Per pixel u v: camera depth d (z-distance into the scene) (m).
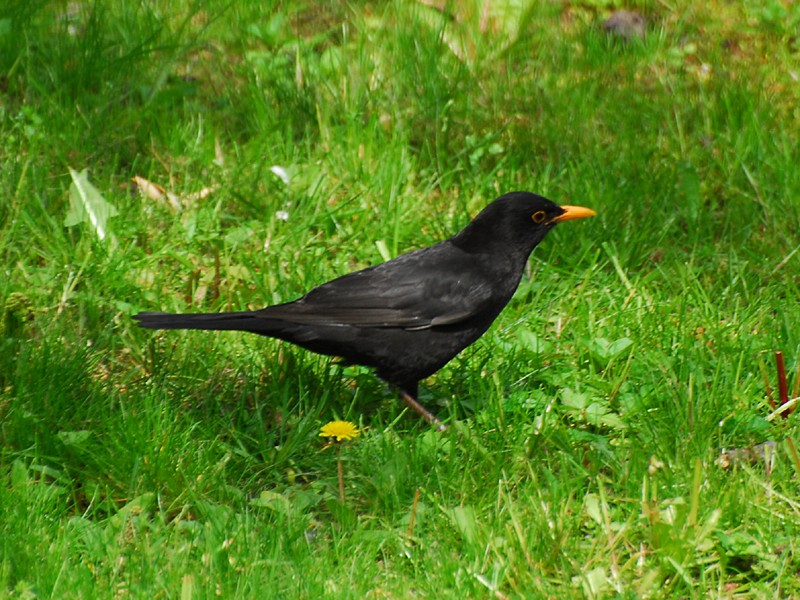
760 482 7.82
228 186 12.05
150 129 12.93
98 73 13.80
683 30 15.84
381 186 12.08
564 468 8.01
